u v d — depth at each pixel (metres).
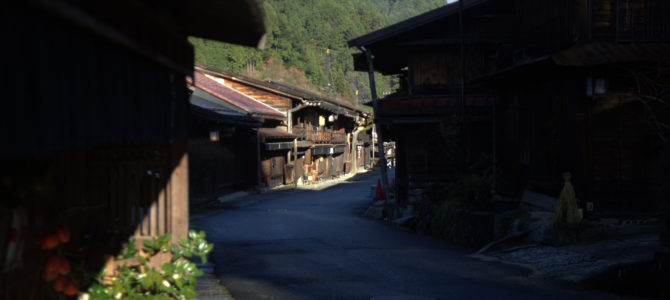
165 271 5.18
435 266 9.96
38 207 4.40
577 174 12.13
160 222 5.41
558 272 9.03
